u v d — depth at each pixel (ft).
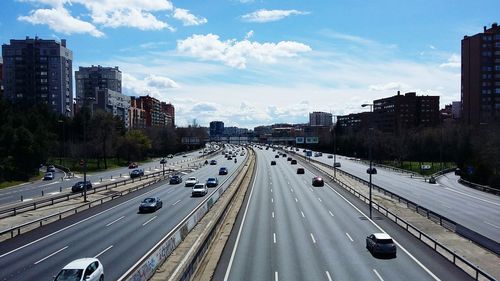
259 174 355.15
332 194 231.91
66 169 397.19
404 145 483.10
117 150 485.56
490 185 271.28
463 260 92.53
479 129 422.82
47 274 88.63
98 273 79.61
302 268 96.78
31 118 413.80
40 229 136.15
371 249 110.32
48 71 646.33
